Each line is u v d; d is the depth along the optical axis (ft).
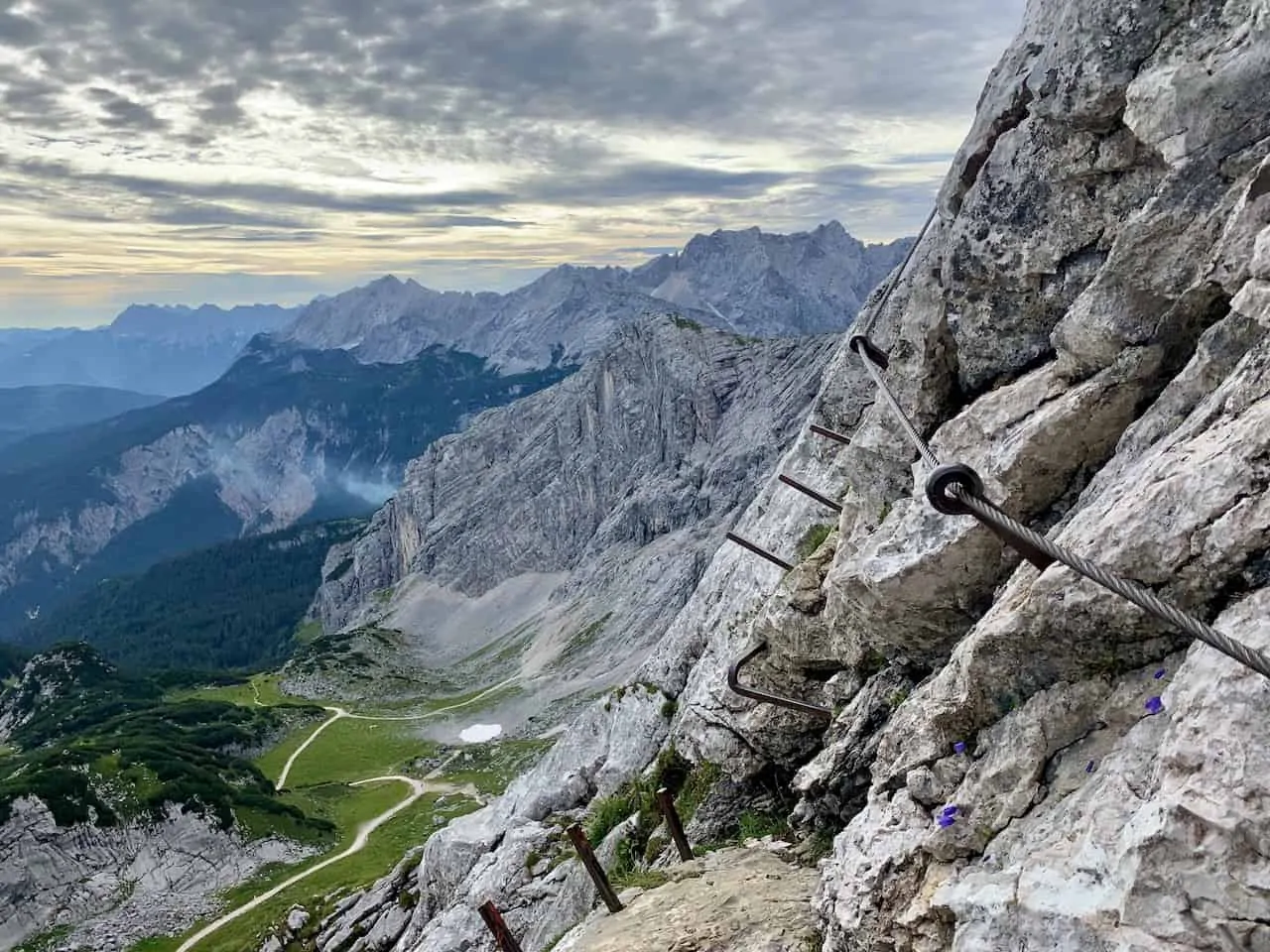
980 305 37.63
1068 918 21.18
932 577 34.32
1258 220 26.94
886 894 28.81
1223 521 22.67
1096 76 32.53
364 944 132.16
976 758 29.25
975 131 38.83
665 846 64.80
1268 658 17.71
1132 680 25.61
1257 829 18.61
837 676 48.80
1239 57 28.22
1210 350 27.32
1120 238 30.27
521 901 89.56
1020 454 32.01
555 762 111.24
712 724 61.62
